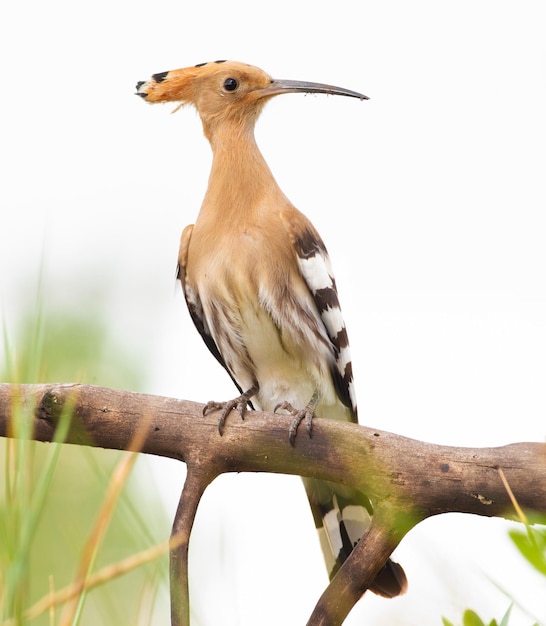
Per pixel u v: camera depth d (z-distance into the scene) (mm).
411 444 4934
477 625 3293
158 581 3047
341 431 5039
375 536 4836
